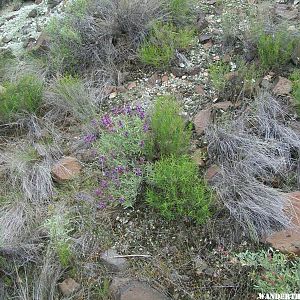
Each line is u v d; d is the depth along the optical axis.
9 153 1.74
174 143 1.50
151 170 1.46
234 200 1.42
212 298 1.27
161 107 1.62
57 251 1.38
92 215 1.48
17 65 2.15
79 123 1.83
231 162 1.52
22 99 1.88
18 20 2.58
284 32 1.86
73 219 1.49
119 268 1.35
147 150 1.52
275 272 1.21
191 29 2.08
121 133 1.53
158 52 1.98
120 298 1.26
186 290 1.29
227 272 1.30
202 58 1.96
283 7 2.10
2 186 1.62
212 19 2.14
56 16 2.38
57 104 1.89
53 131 1.80
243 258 1.29
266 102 1.64
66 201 1.54
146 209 1.47
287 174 1.48
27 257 1.40
